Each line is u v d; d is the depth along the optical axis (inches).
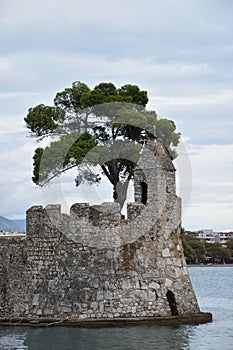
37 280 1705.2
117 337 1528.1
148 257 1657.2
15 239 1760.6
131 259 1642.5
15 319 1683.1
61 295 1657.2
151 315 1625.2
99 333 1567.4
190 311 1692.9
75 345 1461.6
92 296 1626.5
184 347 1445.6
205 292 3400.6
